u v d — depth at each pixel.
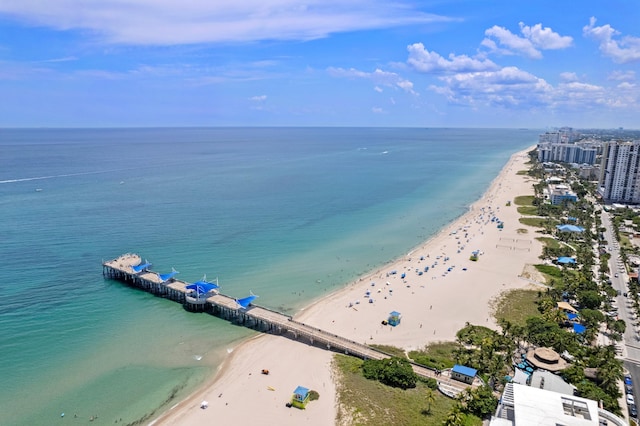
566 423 59.00
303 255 156.75
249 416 76.12
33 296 119.56
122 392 82.69
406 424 71.44
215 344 101.25
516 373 80.75
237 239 171.50
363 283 134.12
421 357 93.12
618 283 134.38
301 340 102.88
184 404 79.56
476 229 192.12
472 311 115.31
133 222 189.38
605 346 93.81
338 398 79.81
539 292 123.25
